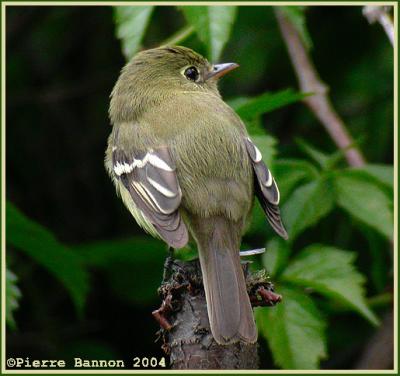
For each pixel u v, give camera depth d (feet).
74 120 51.49
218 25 30.01
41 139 50.90
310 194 33.19
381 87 47.01
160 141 31.42
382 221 32.50
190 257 32.48
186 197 29.71
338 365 43.32
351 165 37.17
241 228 29.84
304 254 32.55
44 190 50.16
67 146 50.96
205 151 30.32
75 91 51.60
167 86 35.14
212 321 25.21
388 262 37.83
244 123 33.37
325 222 41.75
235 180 29.99
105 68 52.08
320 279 31.83
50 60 52.08
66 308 47.06
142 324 46.70
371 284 42.50
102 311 46.88
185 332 25.48
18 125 50.78
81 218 49.98
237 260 28.40
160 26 48.91
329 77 47.78
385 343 39.93
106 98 51.67
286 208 33.19
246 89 48.14
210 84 36.81
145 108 34.14
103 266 45.14
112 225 49.93
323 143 46.65
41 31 51.62
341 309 35.78
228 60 47.34
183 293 25.98
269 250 32.58
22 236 35.12
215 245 28.91
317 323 31.81
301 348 31.60
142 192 30.35
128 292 45.52
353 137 46.47
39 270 46.65
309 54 46.70
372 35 47.11
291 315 31.83
